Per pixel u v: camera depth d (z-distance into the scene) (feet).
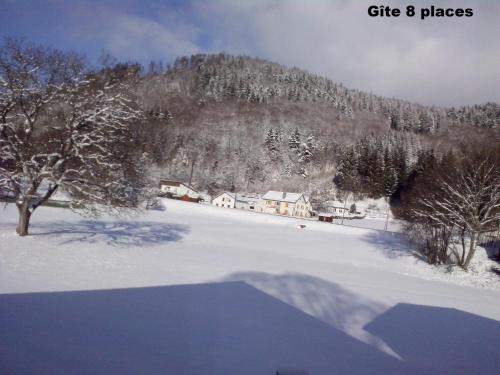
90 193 60.85
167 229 120.67
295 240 141.28
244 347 28.04
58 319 28.19
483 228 101.09
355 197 330.75
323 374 24.97
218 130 493.36
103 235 81.10
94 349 23.93
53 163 60.85
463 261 98.63
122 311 32.42
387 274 87.04
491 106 638.94
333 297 50.44
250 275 58.75
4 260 43.88
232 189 357.41
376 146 400.47
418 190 160.35
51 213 114.52
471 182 100.99
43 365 20.89
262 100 643.04
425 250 114.11
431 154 306.76
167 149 383.24
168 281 46.88
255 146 453.99
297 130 478.18
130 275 47.14
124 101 64.64
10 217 95.40
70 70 58.18
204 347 26.94
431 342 36.14
